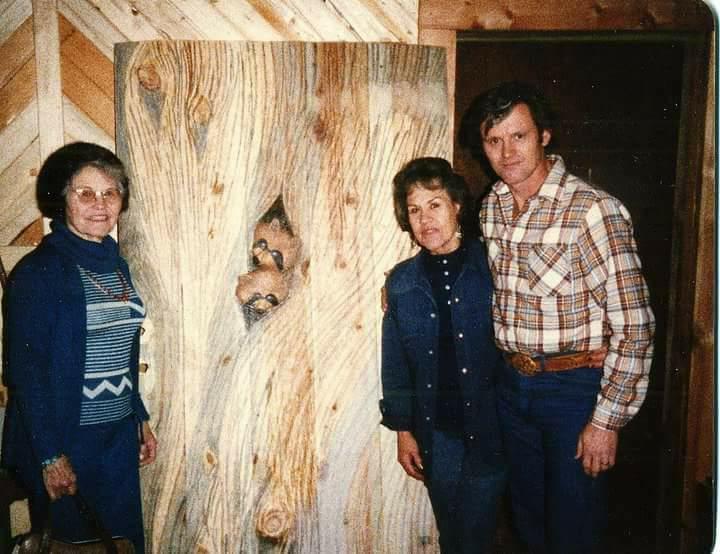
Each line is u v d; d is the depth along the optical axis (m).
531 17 1.81
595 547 1.70
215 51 1.76
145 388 1.80
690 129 1.96
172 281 1.79
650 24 1.84
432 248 1.77
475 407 1.80
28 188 1.76
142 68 1.74
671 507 2.07
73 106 1.76
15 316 1.50
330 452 1.87
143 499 1.82
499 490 1.83
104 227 1.59
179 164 1.78
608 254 1.52
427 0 1.79
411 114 1.81
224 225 1.80
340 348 1.85
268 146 1.80
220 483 1.85
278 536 1.87
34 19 1.73
